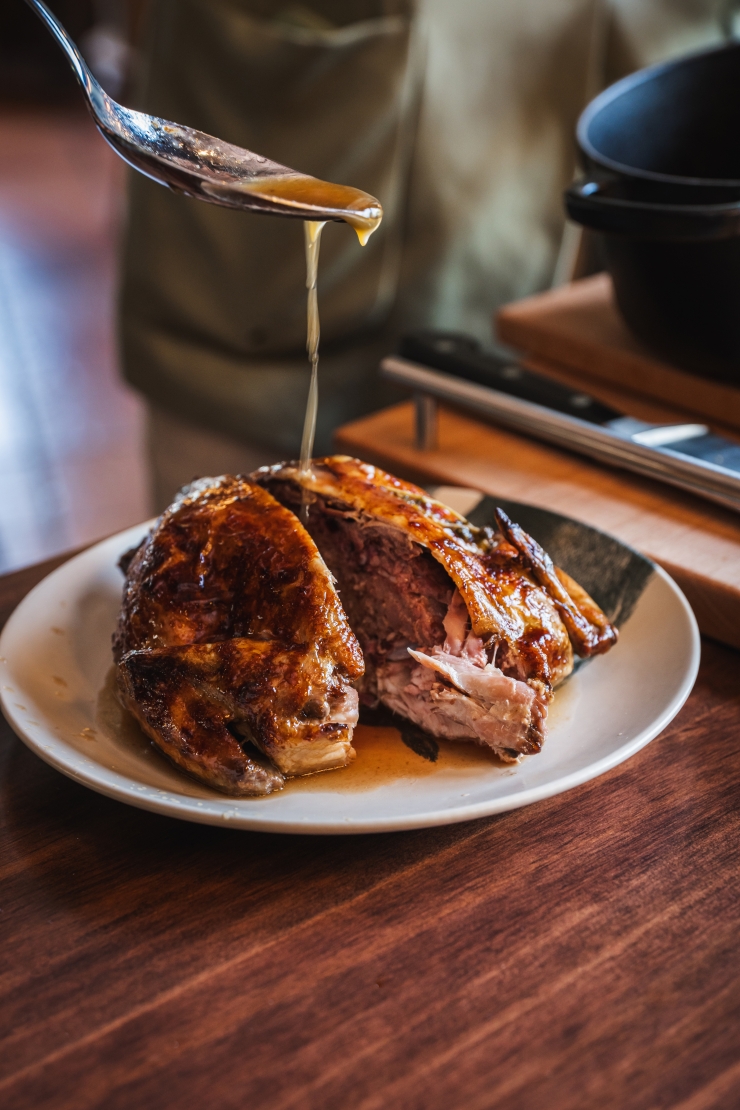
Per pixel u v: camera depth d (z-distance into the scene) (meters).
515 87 1.12
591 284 1.03
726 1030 0.54
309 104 1.06
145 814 0.62
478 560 0.66
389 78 1.02
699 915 0.58
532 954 0.57
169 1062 0.54
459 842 0.61
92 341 2.24
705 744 0.65
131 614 0.65
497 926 0.58
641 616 0.69
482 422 0.88
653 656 0.67
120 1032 0.55
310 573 0.63
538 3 1.09
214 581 0.65
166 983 0.56
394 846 0.60
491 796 0.60
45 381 2.08
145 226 1.14
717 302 0.80
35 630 0.68
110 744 0.63
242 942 0.57
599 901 0.58
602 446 0.76
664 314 0.83
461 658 0.65
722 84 0.89
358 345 1.17
